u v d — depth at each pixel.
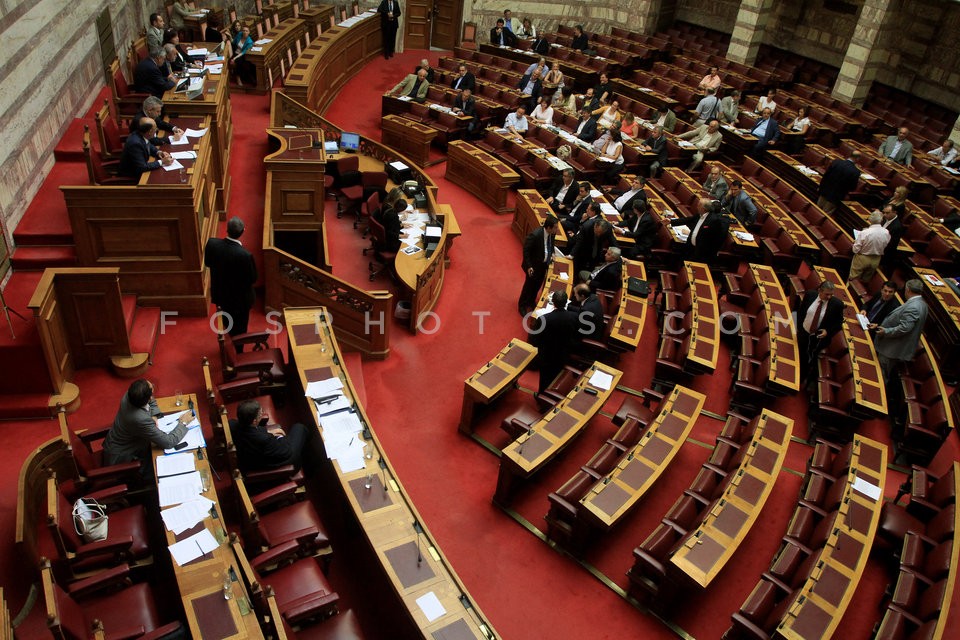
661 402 8.34
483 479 7.98
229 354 7.71
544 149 16.03
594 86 21.38
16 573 5.49
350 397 7.31
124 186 7.82
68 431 5.83
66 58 9.85
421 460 8.12
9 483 6.27
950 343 10.66
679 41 25.19
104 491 5.74
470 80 18.61
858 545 6.66
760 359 9.73
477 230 13.85
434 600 5.40
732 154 17.53
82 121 10.22
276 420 7.49
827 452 8.22
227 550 5.43
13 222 7.97
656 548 6.53
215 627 4.83
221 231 10.64
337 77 19.14
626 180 14.38
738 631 6.13
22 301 7.41
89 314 7.43
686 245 12.17
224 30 16.84
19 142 8.17
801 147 17.95
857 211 14.51
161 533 6.10
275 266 9.47
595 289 10.73
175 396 6.88
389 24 21.69
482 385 8.19
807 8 24.56
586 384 8.34
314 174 10.96
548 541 7.25
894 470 8.87
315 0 22.06
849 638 6.62
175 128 9.49
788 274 12.66
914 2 21.45
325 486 7.07
